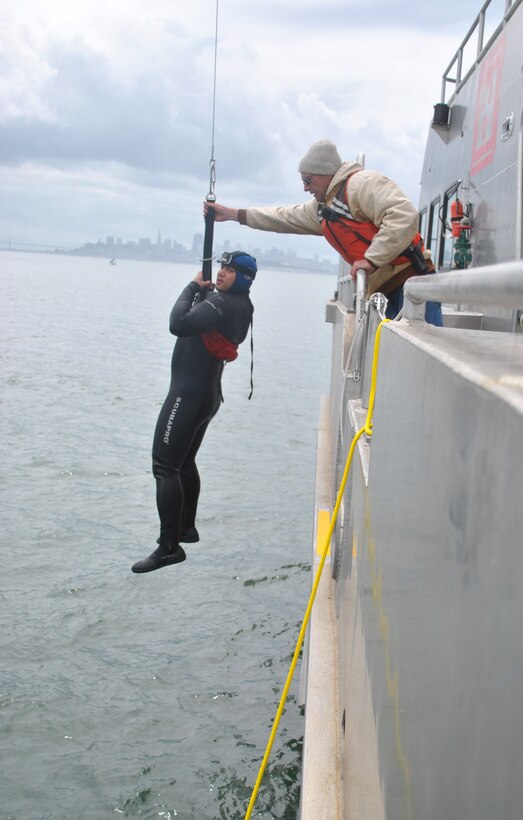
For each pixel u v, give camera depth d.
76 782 4.94
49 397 18.17
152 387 20.50
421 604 1.20
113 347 30.83
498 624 0.76
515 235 5.13
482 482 0.86
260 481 11.71
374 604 1.91
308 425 16.31
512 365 1.01
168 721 5.62
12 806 4.71
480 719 0.81
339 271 8.30
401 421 1.61
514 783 0.70
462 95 7.35
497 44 5.92
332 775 2.96
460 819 0.87
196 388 4.95
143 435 14.55
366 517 2.27
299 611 7.41
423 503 1.25
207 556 8.61
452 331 1.80
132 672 6.23
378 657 1.76
